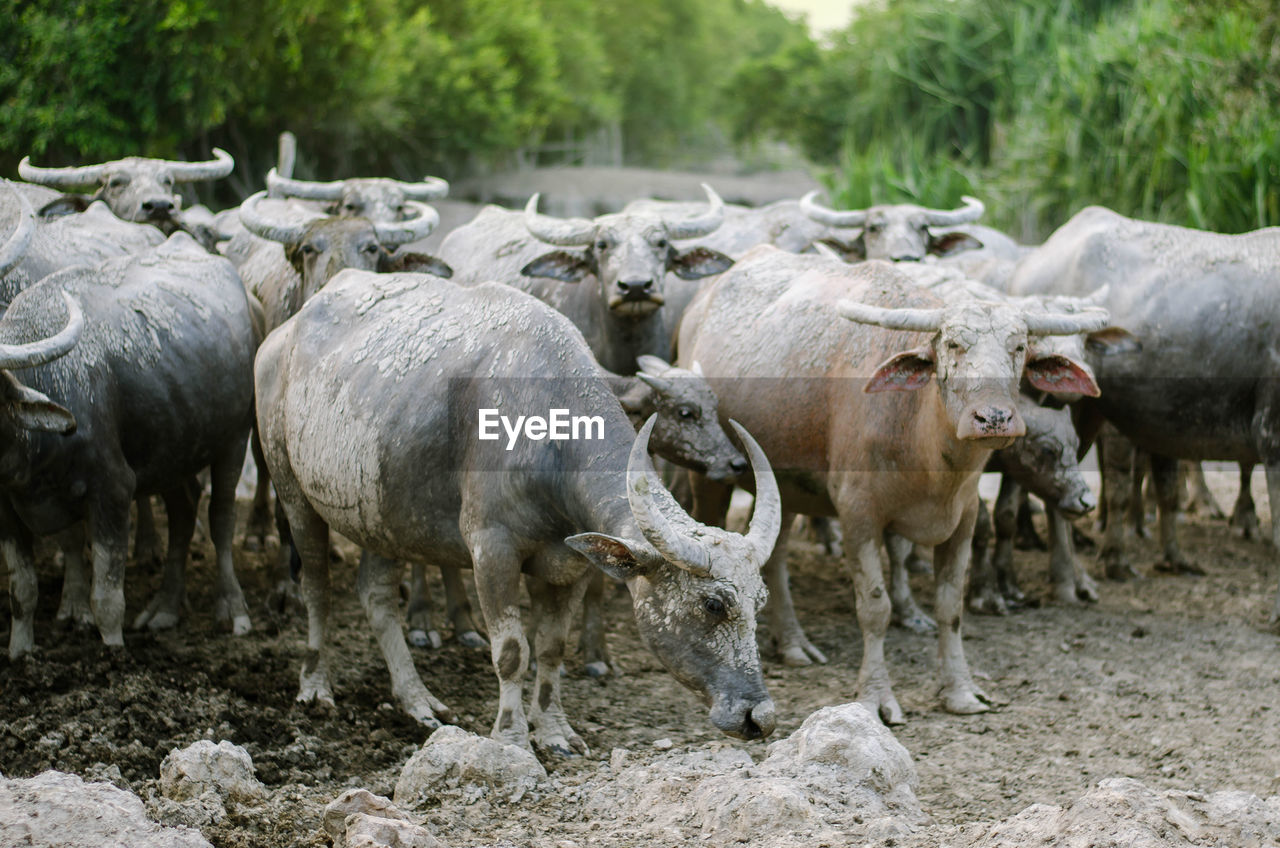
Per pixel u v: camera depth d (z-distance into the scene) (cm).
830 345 670
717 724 497
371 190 995
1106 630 796
